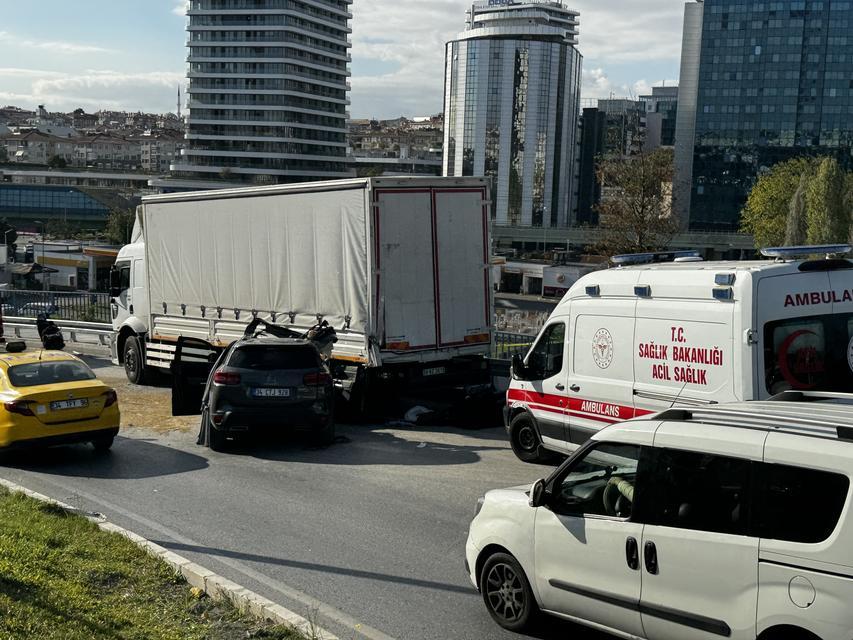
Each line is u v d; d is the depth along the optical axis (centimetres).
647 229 5600
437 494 1066
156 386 2061
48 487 1132
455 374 1576
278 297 1647
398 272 1490
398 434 1467
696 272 962
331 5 16988
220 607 679
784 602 463
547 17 17862
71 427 1266
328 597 730
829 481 454
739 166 14775
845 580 438
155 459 1298
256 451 1346
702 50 14800
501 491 673
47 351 1388
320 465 1240
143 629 622
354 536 899
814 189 7150
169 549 864
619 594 557
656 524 536
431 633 652
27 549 776
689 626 513
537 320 3272
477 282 1579
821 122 14300
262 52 16138
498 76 17388
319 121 17088
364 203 1461
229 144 16375
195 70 16362
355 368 1500
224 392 1329
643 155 5600
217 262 1784
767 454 482
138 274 2095
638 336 1032
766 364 891
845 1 14075
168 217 1908
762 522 479
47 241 13175
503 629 655
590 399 1108
